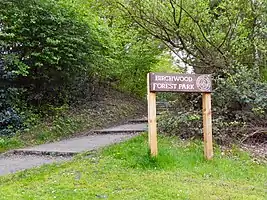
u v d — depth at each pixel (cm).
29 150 788
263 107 779
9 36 957
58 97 1202
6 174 582
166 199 443
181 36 868
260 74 880
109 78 1570
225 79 819
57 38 1032
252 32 888
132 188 482
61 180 519
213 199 447
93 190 473
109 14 975
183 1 823
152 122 625
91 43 1161
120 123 1225
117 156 633
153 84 630
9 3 986
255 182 559
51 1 1030
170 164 606
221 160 656
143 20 874
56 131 1008
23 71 971
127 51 1452
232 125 793
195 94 855
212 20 886
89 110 1270
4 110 983
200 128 786
